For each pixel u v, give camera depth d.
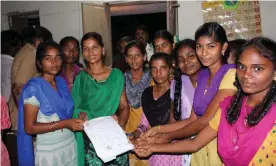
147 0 5.18
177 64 2.25
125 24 7.54
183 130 1.82
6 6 6.53
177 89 2.24
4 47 3.82
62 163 2.15
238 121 1.26
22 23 6.87
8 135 3.19
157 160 2.29
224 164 1.42
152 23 7.46
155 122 2.34
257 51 1.14
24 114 2.02
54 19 6.02
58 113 2.10
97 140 1.88
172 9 4.83
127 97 2.56
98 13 5.43
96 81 2.21
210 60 1.69
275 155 1.17
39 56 2.09
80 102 2.28
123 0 5.37
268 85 1.18
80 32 5.79
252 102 1.27
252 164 1.21
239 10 4.65
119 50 3.95
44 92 2.04
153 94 2.40
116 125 2.06
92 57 2.17
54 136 2.09
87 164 2.22
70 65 3.03
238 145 1.23
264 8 4.53
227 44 1.73
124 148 1.85
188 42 2.17
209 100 1.78
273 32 4.53
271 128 1.16
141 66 2.62
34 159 2.28
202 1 4.79
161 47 2.84
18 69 3.04
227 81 1.62
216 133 1.50
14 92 3.05
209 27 1.67
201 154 1.93
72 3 5.77
